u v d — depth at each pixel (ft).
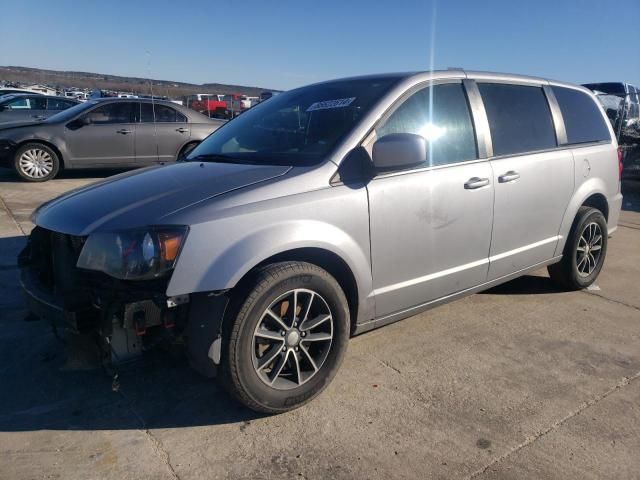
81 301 8.82
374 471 8.13
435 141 11.43
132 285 8.42
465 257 12.02
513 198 12.81
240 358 8.68
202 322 8.53
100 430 9.05
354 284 10.14
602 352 12.10
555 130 14.51
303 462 8.32
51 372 10.83
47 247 9.93
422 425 9.27
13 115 47.96
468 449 8.64
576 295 15.74
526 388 10.51
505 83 13.47
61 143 32.91
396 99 10.96
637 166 38.11
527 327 13.41
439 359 11.65
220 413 9.58
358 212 9.91
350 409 9.73
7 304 14.03
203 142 13.39
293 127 11.53
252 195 9.05
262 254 8.70
